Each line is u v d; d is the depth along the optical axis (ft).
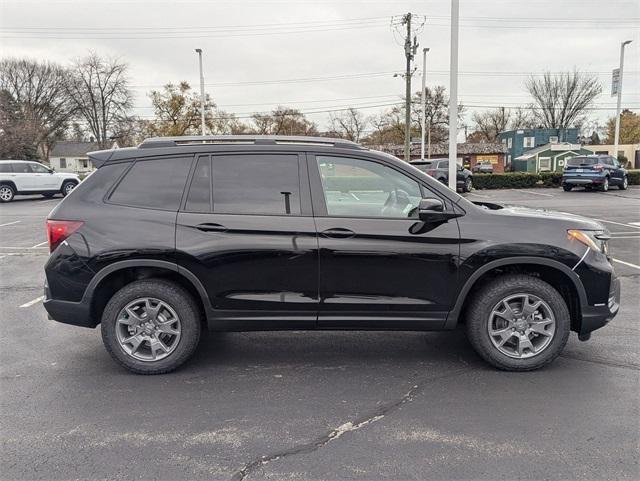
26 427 10.83
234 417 11.24
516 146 223.51
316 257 13.12
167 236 13.00
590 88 221.87
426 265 13.19
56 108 202.28
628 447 9.89
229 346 15.76
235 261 13.10
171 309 13.39
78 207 13.33
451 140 42.52
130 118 198.80
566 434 10.37
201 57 103.76
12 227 46.11
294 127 215.72
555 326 13.32
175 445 10.10
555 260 13.12
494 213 13.56
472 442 10.12
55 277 13.21
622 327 17.02
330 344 15.89
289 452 9.84
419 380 13.14
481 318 13.44
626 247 32.24
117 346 13.38
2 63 197.47
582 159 84.02
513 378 13.17
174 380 13.24
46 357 14.90
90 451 9.90
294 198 13.30
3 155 169.89
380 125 229.45
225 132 177.99
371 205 13.47
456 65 41.91
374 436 10.40
